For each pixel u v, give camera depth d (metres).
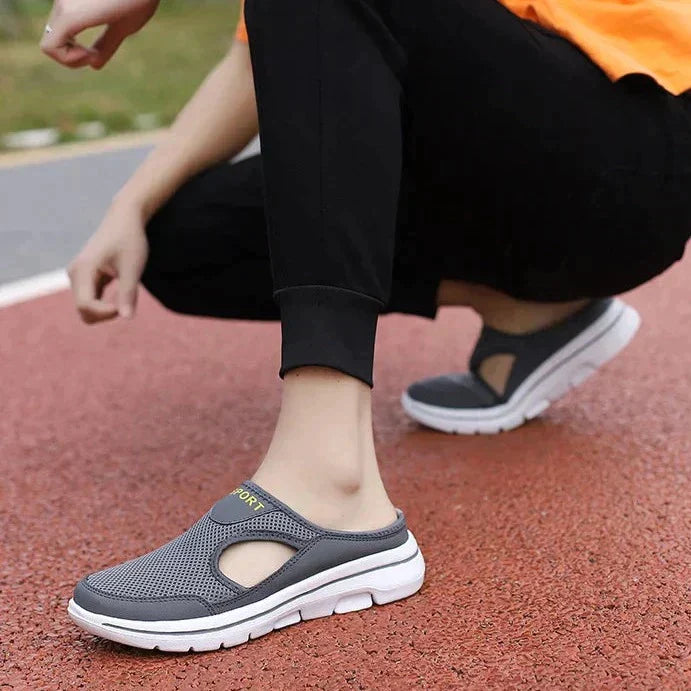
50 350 2.31
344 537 1.05
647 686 0.92
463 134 1.16
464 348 2.17
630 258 1.30
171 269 1.49
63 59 1.31
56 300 2.80
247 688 0.94
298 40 1.02
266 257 1.43
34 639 1.06
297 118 1.01
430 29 1.09
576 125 1.16
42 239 3.56
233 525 1.03
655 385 1.83
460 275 1.39
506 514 1.31
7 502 1.45
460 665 0.96
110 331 2.47
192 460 1.59
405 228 1.31
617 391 1.80
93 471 1.56
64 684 0.97
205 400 1.90
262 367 2.12
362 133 1.02
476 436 1.60
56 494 1.47
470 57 1.11
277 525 1.03
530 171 1.18
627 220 1.24
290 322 1.02
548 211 1.22
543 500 1.35
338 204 1.00
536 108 1.15
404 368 2.03
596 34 1.22
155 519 1.37
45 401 1.94
